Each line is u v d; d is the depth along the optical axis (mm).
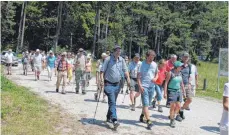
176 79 9922
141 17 73812
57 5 68875
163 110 12570
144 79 9609
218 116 12609
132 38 68625
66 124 9188
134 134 8781
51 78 22828
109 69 9422
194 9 81625
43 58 27875
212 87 26344
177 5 81688
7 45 64938
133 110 11992
